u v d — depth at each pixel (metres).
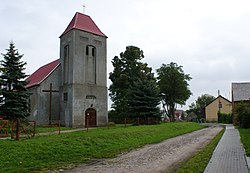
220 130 35.41
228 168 10.30
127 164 11.85
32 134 20.48
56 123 38.88
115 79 53.88
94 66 39.09
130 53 53.56
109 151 15.83
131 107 39.34
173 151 15.73
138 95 39.91
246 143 17.97
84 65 37.91
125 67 53.78
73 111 35.56
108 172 10.27
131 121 40.62
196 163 11.27
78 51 37.50
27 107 29.44
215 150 15.38
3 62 29.58
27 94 29.70
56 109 39.41
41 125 36.88
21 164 11.84
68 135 18.70
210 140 22.11
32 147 14.35
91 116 37.38
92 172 10.35
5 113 27.73
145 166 11.27
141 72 49.88
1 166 11.37
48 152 14.05
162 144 19.42
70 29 37.88
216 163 11.31
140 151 15.95
